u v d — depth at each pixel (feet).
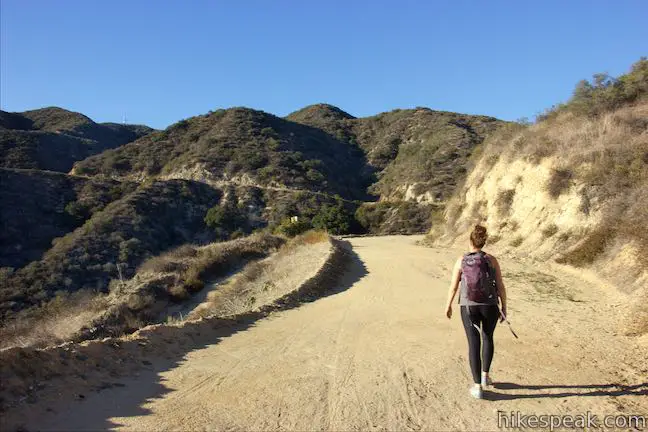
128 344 23.66
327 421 16.14
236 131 266.16
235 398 18.33
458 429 15.43
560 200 65.31
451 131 271.08
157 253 136.05
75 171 232.94
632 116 65.57
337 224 195.72
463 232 92.17
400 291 46.24
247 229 180.65
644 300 31.22
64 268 111.96
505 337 27.14
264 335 29.09
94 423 15.67
